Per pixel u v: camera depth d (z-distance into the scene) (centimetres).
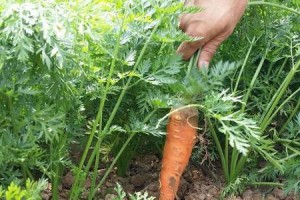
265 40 99
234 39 101
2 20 64
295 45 98
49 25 65
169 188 87
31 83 70
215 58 101
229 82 103
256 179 99
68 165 87
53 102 76
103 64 79
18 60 67
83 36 72
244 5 84
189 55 84
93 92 78
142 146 105
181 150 86
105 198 90
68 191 93
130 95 88
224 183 100
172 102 79
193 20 82
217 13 82
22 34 63
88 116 93
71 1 69
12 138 69
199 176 103
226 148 95
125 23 73
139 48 82
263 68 106
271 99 101
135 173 102
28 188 64
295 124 105
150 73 82
